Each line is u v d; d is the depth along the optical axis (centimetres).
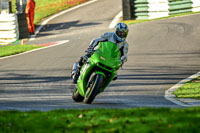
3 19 11275
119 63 2775
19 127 1970
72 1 15462
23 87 4303
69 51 7438
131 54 6725
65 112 2356
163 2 11288
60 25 12300
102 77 2753
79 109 2469
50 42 9306
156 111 2217
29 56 7206
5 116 2252
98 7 14075
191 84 4331
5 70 5712
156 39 7981
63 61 6316
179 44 7325
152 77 4862
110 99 3538
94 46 2852
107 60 2716
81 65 2994
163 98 3588
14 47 8881
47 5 15238
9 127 1969
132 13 12056
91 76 2808
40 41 9812
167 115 2036
